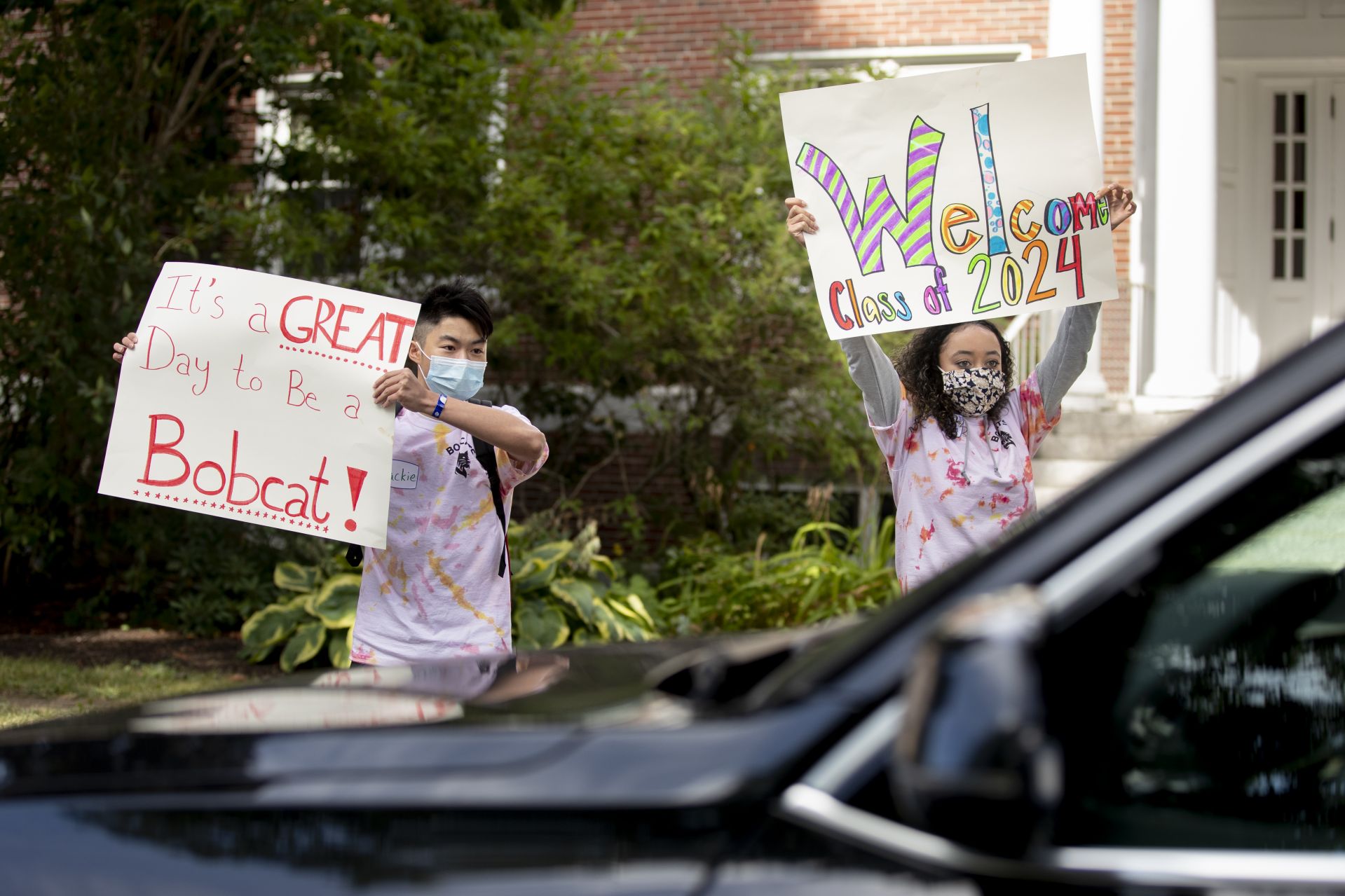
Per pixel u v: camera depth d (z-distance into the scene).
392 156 9.59
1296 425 1.45
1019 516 3.93
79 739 1.88
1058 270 4.22
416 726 1.72
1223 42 12.12
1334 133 12.32
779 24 12.54
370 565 3.74
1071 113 4.23
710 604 8.43
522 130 10.31
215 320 3.87
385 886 1.45
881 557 8.62
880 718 1.43
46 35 9.86
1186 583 1.56
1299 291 12.47
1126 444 9.87
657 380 10.74
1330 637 1.79
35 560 9.66
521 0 10.68
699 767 1.46
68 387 8.59
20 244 8.86
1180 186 10.22
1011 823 1.19
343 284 9.77
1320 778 1.69
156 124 9.98
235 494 3.79
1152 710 1.61
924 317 4.28
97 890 1.52
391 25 10.34
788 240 9.93
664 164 10.13
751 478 10.96
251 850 1.52
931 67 12.38
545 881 1.42
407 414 3.76
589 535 8.51
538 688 2.02
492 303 10.46
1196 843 1.54
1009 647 1.21
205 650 8.45
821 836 1.38
